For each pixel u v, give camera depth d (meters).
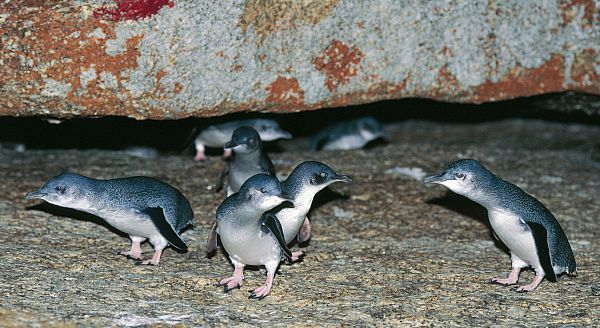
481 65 4.48
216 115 4.31
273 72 4.30
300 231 4.11
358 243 4.22
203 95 4.25
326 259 4.11
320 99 4.38
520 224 3.91
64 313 3.73
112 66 4.13
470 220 4.42
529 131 5.57
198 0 4.15
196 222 4.31
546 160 5.02
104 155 4.89
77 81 4.12
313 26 4.30
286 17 4.27
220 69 4.24
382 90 4.43
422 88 4.46
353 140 5.31
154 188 4.04
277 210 3.97
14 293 3.81
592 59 4.51
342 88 4.39
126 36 4.11
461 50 4.45
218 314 3.78
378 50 4.38
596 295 3.93
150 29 4.12
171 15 4.14
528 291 3.95
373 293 3.91
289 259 3.97
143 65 4.16
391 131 5.71
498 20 4.45
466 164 3.93
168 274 3.97
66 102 4.15
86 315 3.73
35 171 4.64
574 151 5.18
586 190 4.68
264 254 3.86
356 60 4.38
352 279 3.99
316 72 4.35
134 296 3.84
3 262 3.96
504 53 4.48
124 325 3.70
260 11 4.23
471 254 4.18
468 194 3.93
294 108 4.37
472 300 3.90
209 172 4.73
